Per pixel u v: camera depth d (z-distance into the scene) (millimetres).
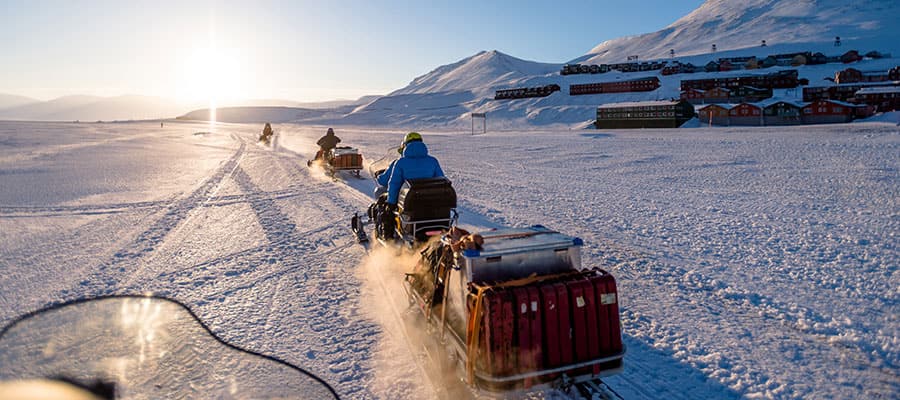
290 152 35156
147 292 6539
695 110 77812
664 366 4496
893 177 14672
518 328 3301
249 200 14461
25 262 8086
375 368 4504
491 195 14562
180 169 23812
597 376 3523
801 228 9281
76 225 11109
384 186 8219
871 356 4535
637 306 5910
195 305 6090
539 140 41625
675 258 7754
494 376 3258
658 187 15133
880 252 7562
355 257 8250
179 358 2752
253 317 5703
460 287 3842
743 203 12016
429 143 42688
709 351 4738
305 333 5254
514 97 134625
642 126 71875
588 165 22188
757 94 91688
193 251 8734
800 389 4039
